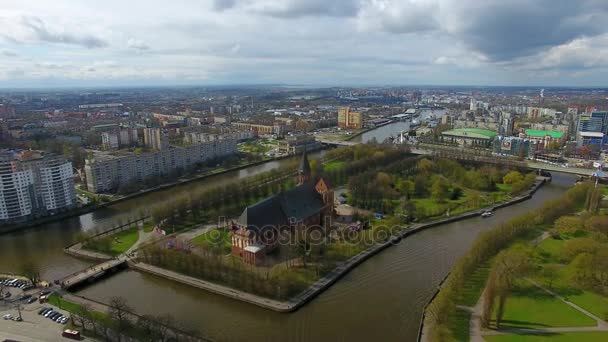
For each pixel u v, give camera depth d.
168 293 198.12
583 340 151.50
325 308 182.25
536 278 197.75
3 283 197.88
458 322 164.12
